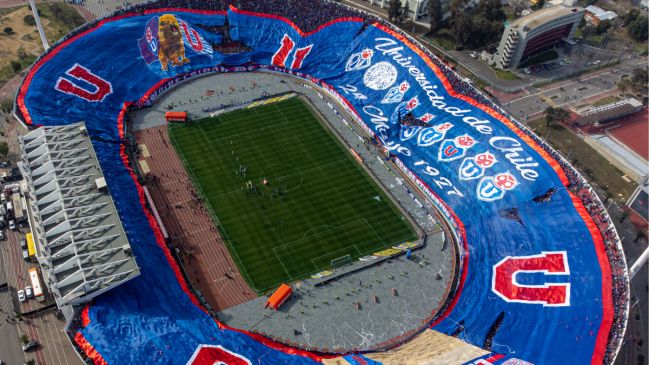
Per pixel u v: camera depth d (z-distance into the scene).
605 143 151.75
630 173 142.12
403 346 88.38
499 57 186.25
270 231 110.19
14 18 199.38
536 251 102.12
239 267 102.19
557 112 157.75
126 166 121.31
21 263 101.50
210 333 86.00
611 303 90.38
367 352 87.50
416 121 139.88
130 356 78.56
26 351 86.56
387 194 122.12
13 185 116.88
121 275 88.31
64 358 86.06
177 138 134.12
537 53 196.75
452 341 86.88
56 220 96.19
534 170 117.00
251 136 136.62
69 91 136.12
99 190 103.50
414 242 110.19
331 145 135.75
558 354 82.75
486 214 113.50
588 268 96.69
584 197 111.12
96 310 83.75
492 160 122.12
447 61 189.12
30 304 94.12
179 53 160.38
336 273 101.81
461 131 130.75
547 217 107.94
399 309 95.69
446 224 115.69
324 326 91.69
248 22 175.75
